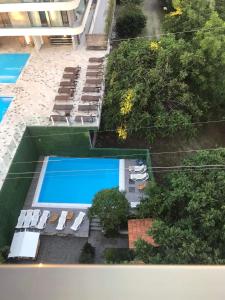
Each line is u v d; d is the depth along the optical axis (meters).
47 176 23.28
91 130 23.06
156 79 22.59
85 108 23.64
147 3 42.78
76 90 25.70
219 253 13.62
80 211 21.09
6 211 19.28
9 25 29.25
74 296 2.47
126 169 23.34
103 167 23.59
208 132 26.33
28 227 20.25
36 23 28.89
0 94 26.08
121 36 35.31
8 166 19.86
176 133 24.52
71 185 22.61
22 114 23.94
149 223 18.44
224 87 23.92
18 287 2.51
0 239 18.52
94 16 34.72
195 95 24.05
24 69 28.61
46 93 25.77
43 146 24.00
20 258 18.70
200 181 16.55
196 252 13.53
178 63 23.45
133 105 22.55
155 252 14.60
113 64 24.45
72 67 27.92
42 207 21.50
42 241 19.89
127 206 19.02
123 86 23.39
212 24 23.55
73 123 22.81
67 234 19.98
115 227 19.09
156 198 17.78
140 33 36.53
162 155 24.62
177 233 14.41
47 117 23.47
